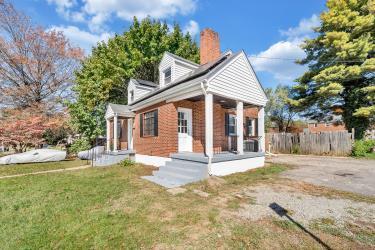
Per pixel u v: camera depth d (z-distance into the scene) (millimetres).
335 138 14648
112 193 5637
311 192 5434
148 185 6422
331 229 3318
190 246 2926
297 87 18672
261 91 10797
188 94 8117
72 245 3141
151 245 3000
